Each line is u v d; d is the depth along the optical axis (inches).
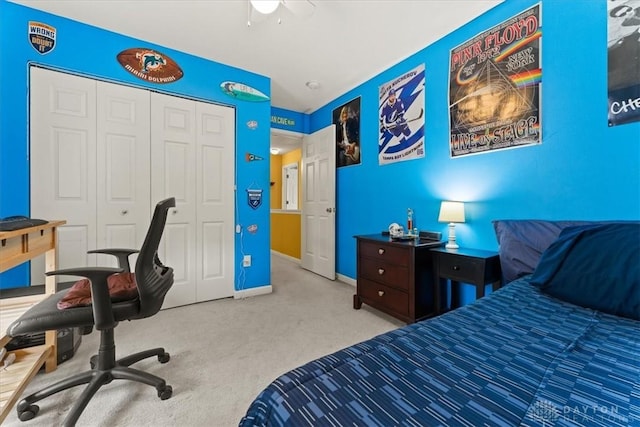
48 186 82.2
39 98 80.8
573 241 49.6
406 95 106.4
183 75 103.0
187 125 104.5
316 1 76.6
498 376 26.3
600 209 60.6
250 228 118.7
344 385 25.0
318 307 104.8
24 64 79.1
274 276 152.3
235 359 68.5
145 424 47.8
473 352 30.7
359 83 129.4
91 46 87.6
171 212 101.9
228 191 113.6
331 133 144.6
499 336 34.6
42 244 57.4
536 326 37.5
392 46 98.7
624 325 37.7
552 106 67.6
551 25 67.4
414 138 103.9
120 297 51.7
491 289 81.4
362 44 97.3
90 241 88.1
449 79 91.1
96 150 88.8
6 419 48.5
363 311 101.0
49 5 79.0
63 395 54.9
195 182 106.5
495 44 78.4
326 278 147.9
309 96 145.0
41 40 81.0
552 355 30.1
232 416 49.9
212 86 109.0
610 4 58.7
